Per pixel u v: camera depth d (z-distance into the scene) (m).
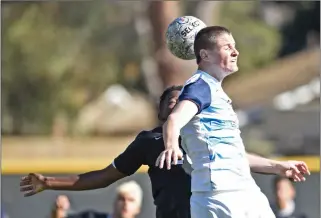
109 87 97.62
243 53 89.19
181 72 58.25
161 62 58.59
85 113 97.88
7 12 82.50
